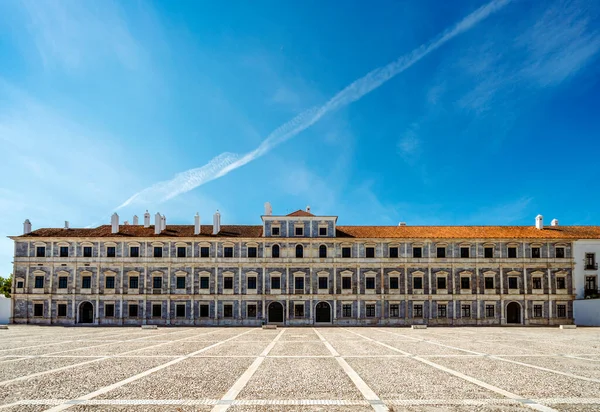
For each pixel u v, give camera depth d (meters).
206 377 21.47
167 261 74.12
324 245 75.31
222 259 74.56
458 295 74.19
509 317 75.06
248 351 32.69
